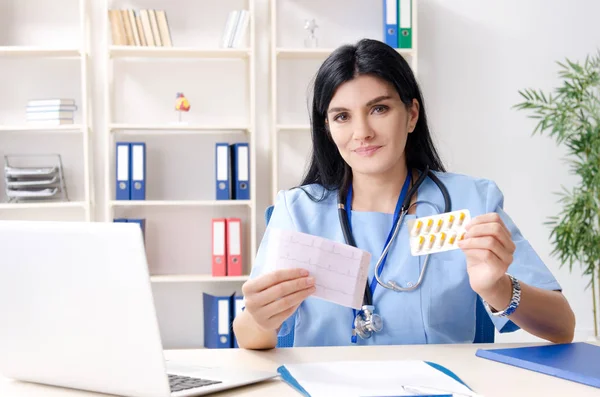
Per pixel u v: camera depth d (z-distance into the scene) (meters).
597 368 1.06
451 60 3.54
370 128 1.42
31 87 3.40
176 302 3.48
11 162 3.41
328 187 1.59
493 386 0.99
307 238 1.15
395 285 1.44
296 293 1.14
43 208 3.46
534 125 3.56
